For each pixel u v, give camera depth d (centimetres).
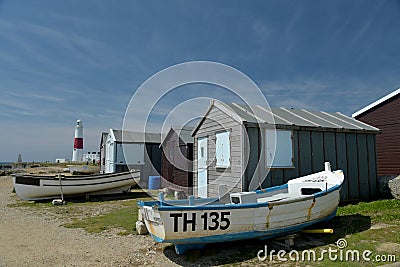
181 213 466
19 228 727
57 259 502
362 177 1066
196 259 495
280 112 1105
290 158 941
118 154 1855
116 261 491
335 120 1157
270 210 529
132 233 664
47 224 772
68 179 1234
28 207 1059
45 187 1194
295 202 562
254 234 524
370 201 1013
